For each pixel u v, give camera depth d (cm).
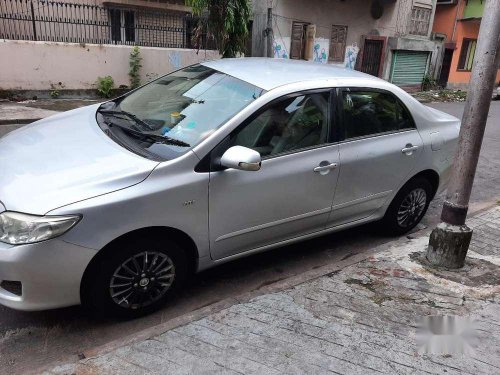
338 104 373
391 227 448
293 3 1582
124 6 1386
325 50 1747
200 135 313
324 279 344
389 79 2022
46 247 254
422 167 434
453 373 256
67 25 1281
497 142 971
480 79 324
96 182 272
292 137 346
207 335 275
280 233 358
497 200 593
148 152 305
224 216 317
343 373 251
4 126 901
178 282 317
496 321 304
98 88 1241
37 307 267
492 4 309
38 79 1154
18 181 276
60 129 353
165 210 287
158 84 409
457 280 352
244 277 374
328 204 376
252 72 372
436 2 2136
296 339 276
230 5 1056
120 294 292
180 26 1475
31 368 263
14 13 1205
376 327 292
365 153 385
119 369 245
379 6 1845
